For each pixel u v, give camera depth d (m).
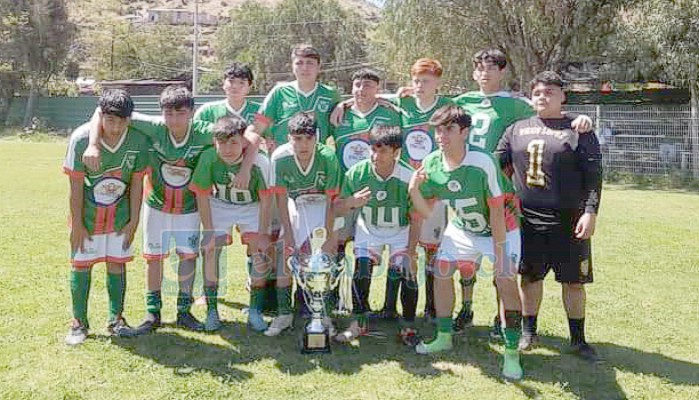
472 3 20.59
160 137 4.73
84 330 4.71
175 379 4.09
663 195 15.39
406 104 5.48
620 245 8.65
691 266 7.47
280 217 4.91
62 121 38.94
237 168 4.85
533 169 4.57
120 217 4.71
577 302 4.67
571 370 4.42
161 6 118.00
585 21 20.27
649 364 4.55
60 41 39.41
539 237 4.61
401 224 5.03
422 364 4.47
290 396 3.92
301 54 5.44
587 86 24.08
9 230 8.55
